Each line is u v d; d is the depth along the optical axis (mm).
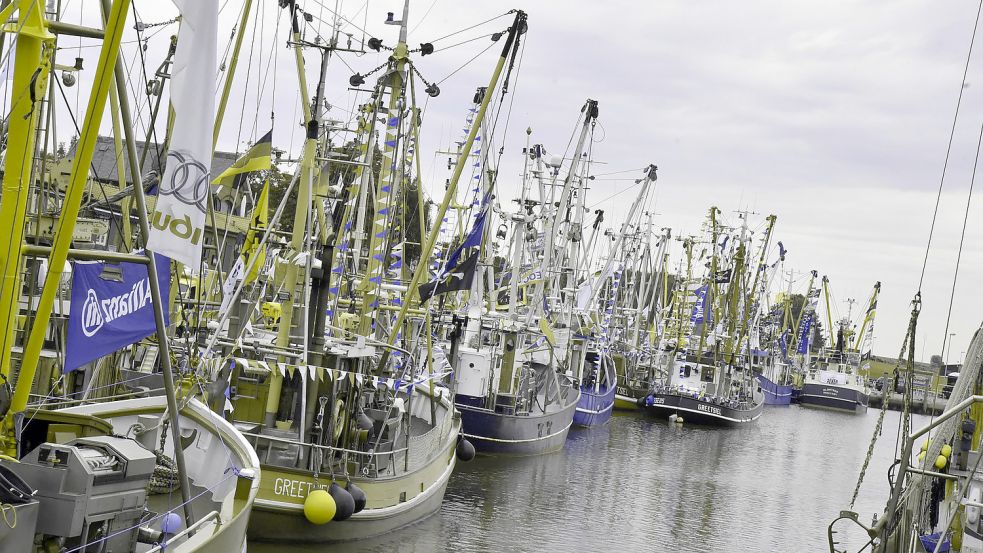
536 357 64688
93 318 16062
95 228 28281
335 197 30672
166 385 14094
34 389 24234
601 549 33156
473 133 32719
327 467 26172
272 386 26062
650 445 64500
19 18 12266
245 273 27062
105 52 11953
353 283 41406
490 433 48844
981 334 22281
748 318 107750
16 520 11031
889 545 22297
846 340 172250
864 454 73188
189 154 13531
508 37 32938
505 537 32656
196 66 13484
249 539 25062
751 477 54719
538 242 67188
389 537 29219
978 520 18891
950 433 21922
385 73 35250
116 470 12766
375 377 26125
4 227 12422
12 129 12430
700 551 34844
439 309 51000
